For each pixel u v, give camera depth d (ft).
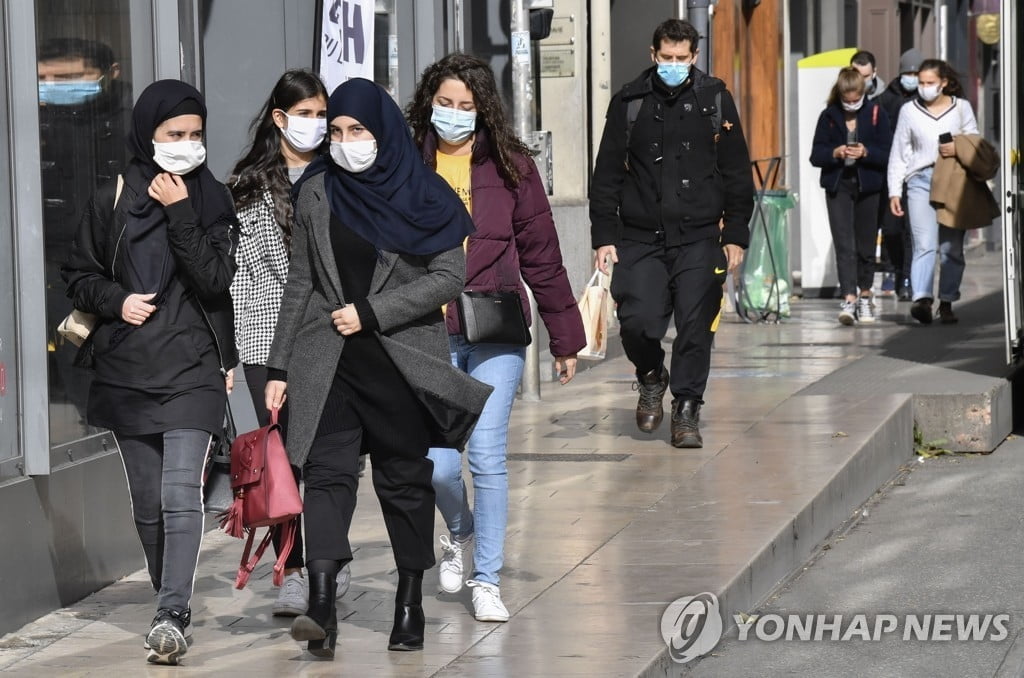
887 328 139.23
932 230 137.39
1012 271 96.99
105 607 58.03
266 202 56.59
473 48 115.85
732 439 86.33
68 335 51.39
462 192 55.26
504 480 54.29
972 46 285.84
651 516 68.74
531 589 57.93
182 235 49.90
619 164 84.38
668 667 51.06
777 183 185.98
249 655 50.93
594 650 50.21
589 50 135.64
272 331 56.44
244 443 49.16
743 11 179.22
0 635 54.08
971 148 134.51
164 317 50.80
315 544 48.52
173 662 50.14
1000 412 97.50
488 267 55.11
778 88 190.08
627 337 85.87
